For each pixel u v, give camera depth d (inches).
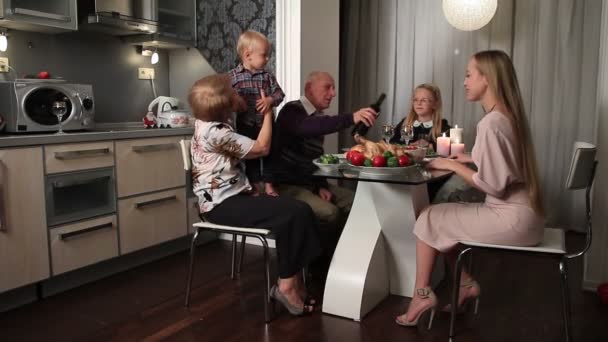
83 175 108.6
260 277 114.3
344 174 83.0
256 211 87.9
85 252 109.5
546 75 147.1
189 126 135.9
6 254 95.3
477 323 89.6
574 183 74.4
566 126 147.1
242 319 91.6
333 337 84.0
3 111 107.0
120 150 116.0
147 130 121.8
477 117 157.3
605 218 102.7
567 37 143.6
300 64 133.4
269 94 103.3
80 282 112.1
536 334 85.1
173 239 130.8
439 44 160.2
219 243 143.6
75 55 134.0
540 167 150.6
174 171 129.8
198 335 85.5
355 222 97.3
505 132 75.1
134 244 120.1
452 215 81.0
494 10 139.3
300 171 108.4
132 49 148.3
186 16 146.3
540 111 148.9
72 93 115.6
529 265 121.5
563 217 151.2
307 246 89.3
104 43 140.8
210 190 90.8
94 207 112.9
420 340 82.8
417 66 164.4
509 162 75.0
